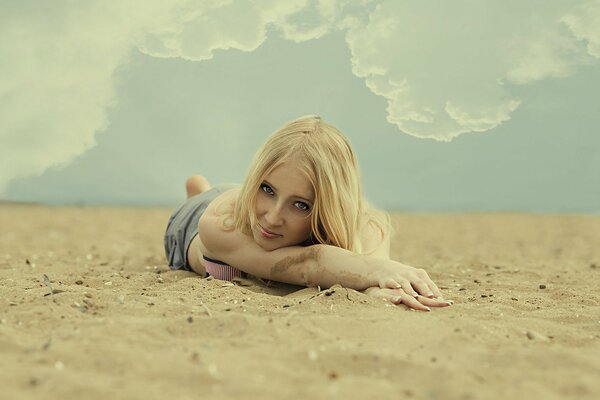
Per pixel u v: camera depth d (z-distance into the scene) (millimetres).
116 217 10914
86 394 1753
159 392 1784
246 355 2072
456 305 2990
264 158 3125
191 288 3199
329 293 2932
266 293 3307
